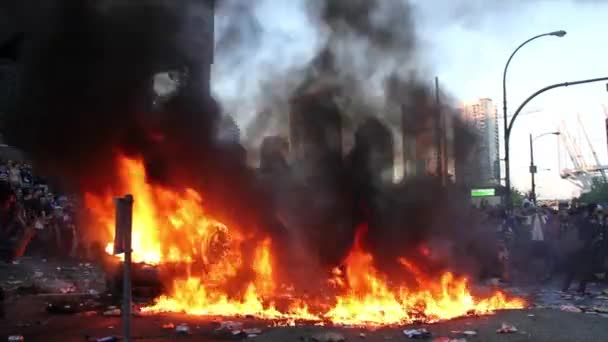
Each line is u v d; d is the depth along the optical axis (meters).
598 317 6.54
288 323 6.05
